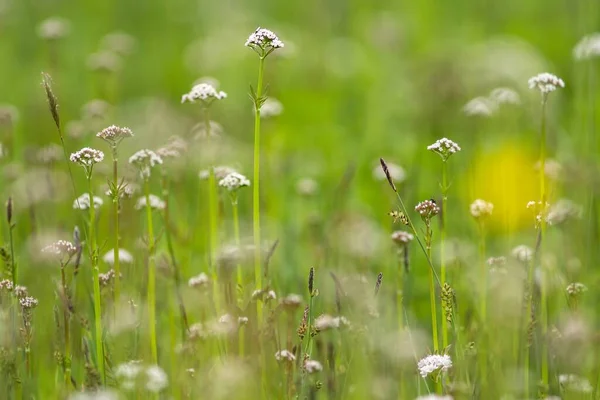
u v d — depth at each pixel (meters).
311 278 6.60
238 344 7.11
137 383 6.44
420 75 15.95
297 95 16.92
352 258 9.84
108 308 7.15
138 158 7.30
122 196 8.19
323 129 15.38
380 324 7.95
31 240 8.59
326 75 18.02
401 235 7.85
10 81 17.25
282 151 13.94
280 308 7.29
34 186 10.48
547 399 6.82
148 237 7.51
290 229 11.06
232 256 7.46
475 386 6.82
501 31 20.39
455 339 6.75
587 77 14.22
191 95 7.71
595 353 7.25
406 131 15.12
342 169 13.73
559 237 9.97
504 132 13.16
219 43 17.98
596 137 13.35
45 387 7.61
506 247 9.45
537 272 7.79
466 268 9.08
